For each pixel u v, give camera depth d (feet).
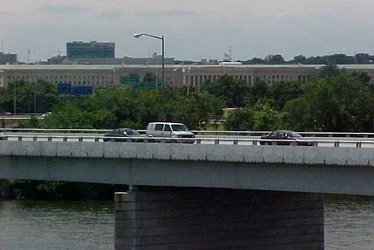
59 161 501.15
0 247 574.97
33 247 573.74
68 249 564.71
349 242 561.02
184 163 459.73
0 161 517.14
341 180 412.57
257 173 436.76
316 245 506.48
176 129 589.73
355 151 403.34
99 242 590.14
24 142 505.25
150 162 470.39
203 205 481.05
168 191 471.62
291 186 426.92
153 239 467.11
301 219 502.79
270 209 496.23
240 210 489.67
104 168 486.38
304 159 417.08
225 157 441.68
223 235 485.15
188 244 475.31
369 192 405.39
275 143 472.44
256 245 492.95
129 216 464.65
